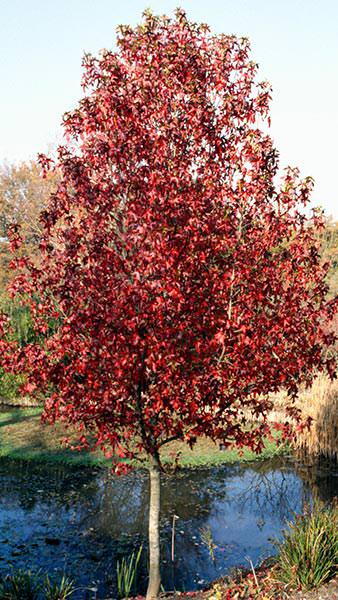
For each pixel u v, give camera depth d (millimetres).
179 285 5664
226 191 6531
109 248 6051
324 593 5926
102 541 8883
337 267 22766
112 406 6090
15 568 7832
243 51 6793
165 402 5957
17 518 9859
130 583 7148
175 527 9531
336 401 13812
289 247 6844
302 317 6570
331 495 11188
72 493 11258
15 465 13109
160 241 5605
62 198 6539
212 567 7984
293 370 6293
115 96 6121
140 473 12547
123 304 5562
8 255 39406
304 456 13867
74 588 7254
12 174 43344
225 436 6340
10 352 6328
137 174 6215
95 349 5785
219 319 5848
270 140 6680
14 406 19484
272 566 7355
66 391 5965
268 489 11539
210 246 6195
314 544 6426
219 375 5766
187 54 6617
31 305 6570
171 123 6551
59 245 6539
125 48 6609
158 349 5578
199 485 11781
